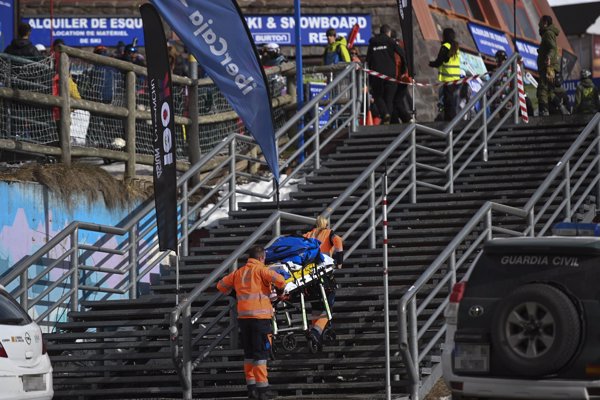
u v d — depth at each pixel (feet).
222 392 154.30
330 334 151.43
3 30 213.66
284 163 204.54
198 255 189.06
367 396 144.87
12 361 127.24
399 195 188.55
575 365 108.27
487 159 205.98
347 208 191.31
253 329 144.15
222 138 225.56
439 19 348.38
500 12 387.55
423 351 145.79
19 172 177.88
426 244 179.11
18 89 180.86
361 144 218.59
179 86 214.90
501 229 161.68
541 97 228.02
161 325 167.32
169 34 312.50
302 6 330.95
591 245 110.63
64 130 188.03
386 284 138.21
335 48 249.75
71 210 185.47
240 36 168.35
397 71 231.30
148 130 209.67
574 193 187.21
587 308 108.88
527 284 110.22
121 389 156.15
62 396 158.61
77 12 329.93
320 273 150.71
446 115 238.89
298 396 147.95
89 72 198.49
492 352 112.57
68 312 171.94
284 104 239.09
